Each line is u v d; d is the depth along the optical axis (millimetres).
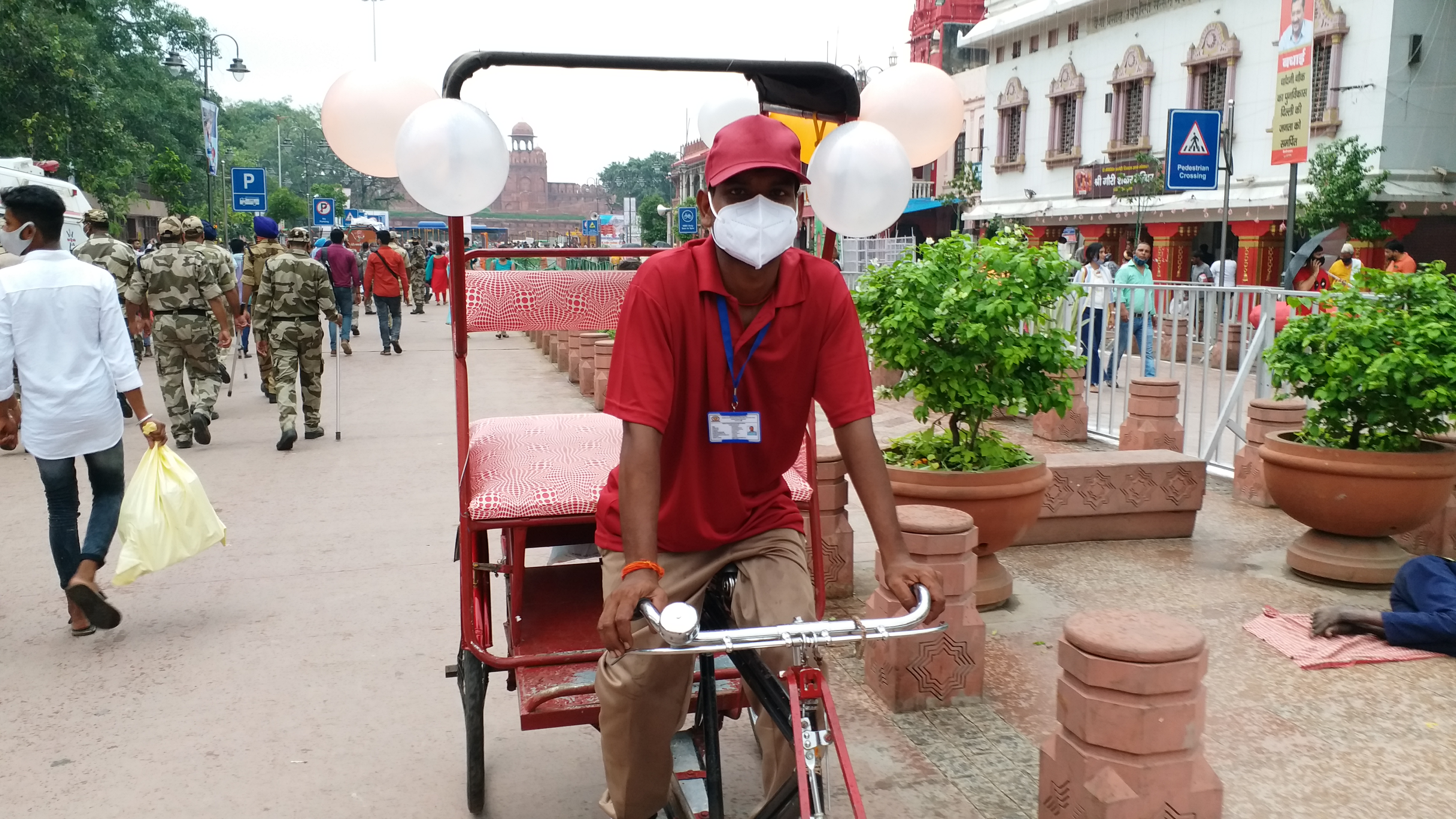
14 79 27625
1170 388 8008
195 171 55781
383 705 4043
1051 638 4590
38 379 4531
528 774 3531
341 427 10055
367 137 3045
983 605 4898
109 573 5637
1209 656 4320
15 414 4715
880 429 9617
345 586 5402
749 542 2518
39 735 3803
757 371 2311
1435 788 3285
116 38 47219
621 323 2281
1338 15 21344
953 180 35125
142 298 8852
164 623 4906
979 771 3469
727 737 3801
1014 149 33719
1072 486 5895
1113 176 27391
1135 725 2717
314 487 7555
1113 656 2730
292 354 9031
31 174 13656
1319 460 4992
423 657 4500
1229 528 6242
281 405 8914
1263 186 23453
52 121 28281
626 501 2197
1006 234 5090
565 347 14539
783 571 2455
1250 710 3828
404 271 16969
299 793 3396
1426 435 5188
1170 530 6066
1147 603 4984
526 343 19297
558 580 3484
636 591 2049
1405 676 4082
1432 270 5020
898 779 3424
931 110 3361
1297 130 14805
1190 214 25000
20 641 4715
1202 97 25750
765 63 2910
